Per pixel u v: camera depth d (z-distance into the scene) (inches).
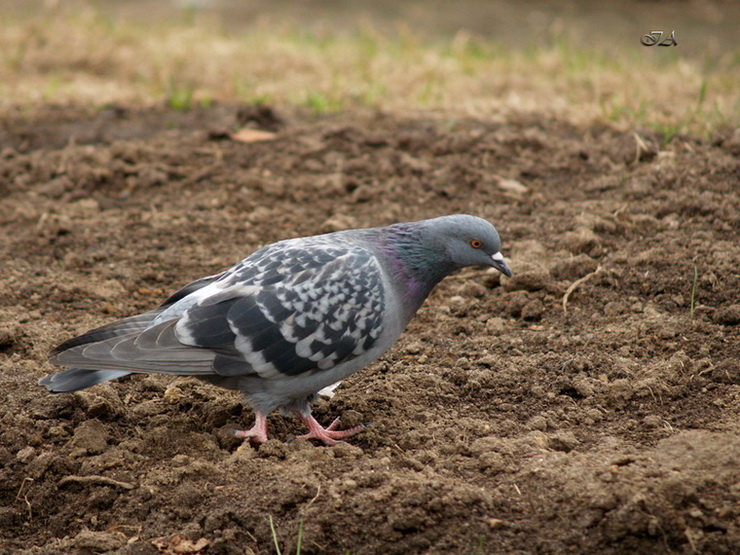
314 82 691.4
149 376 352.8
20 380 337.7
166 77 699.4
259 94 661.9
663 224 440.8
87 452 305.6
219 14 1074.1
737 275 391.5
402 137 556.7
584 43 924.6
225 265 437.4
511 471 284.8
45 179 522.0
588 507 258.8
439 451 303.3
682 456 276.2
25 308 395.9
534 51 788.0
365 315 298.7
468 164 529.0
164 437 312.8
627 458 279.1
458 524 263.3
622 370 339.3
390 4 1154.7
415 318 395.5
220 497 283.6
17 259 437.7
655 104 593.6
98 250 450.0
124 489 293.6
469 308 400.5
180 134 583.2
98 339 295.1
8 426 314.3
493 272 417.4
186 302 302.5
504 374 346.0
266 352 291.3
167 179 527.2
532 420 315.9
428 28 1023.6
